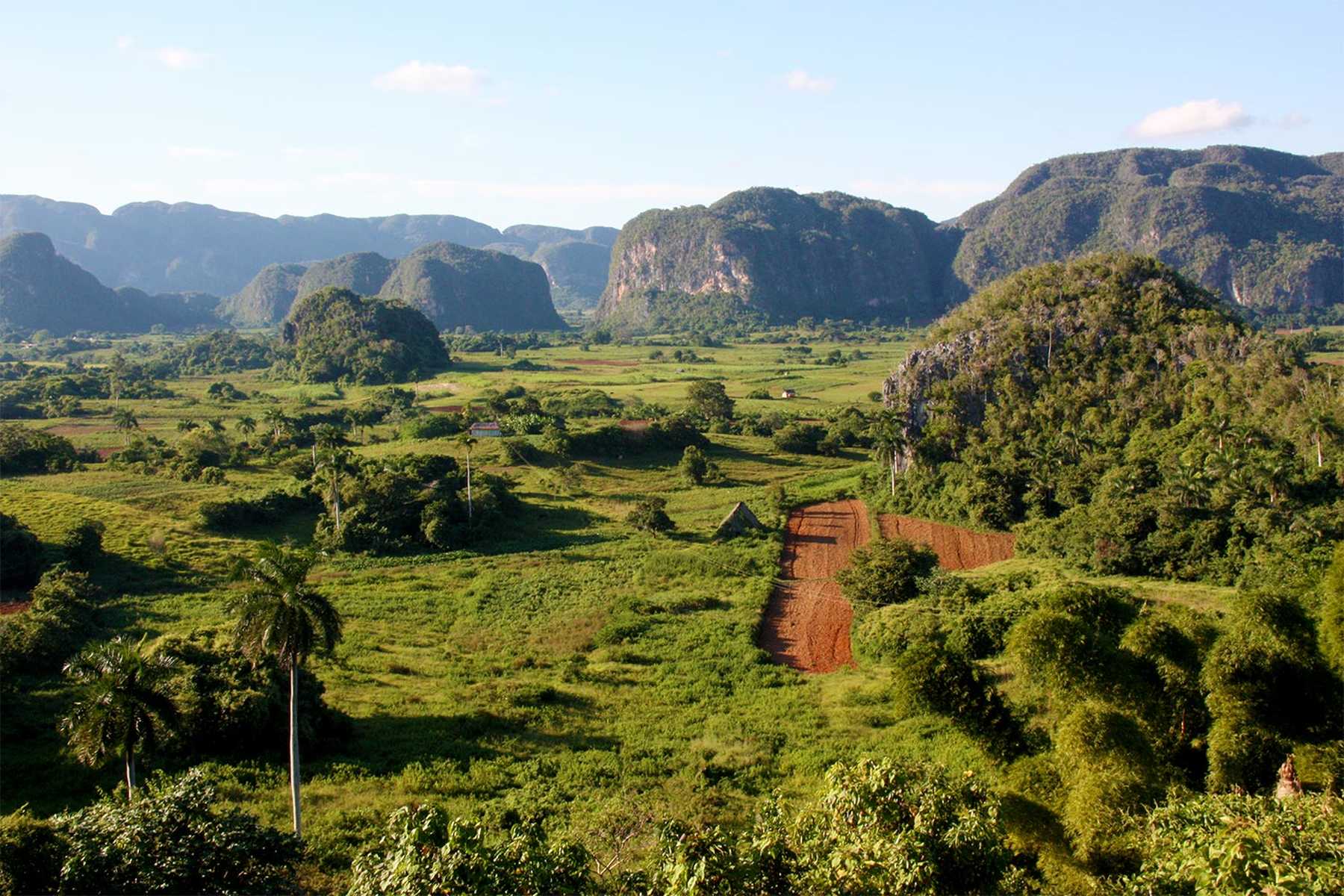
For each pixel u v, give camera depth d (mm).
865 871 20156
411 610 60500
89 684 30000
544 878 19078
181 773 34250
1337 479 68062
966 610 51188
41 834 21219
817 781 34844
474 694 45250
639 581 67125
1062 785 26594
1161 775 26250
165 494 88000
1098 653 29500
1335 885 16984
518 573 69312
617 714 43156
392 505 78625
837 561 74688
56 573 58812
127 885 20609
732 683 47531
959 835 21344
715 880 19484
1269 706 27156
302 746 37344
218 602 59531
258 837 23000
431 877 18281
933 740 38781
